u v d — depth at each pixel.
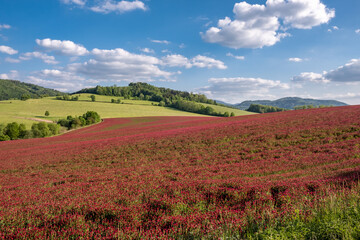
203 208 5.99
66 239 4.50
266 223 4.55
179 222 4.88
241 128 30.19
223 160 14.74
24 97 156.88
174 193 7.39
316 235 3.90
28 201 7.69
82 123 82.75
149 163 16.09
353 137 17.02
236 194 6.66
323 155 12.77
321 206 4.78
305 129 22.75
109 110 130.00
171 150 21.03
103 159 19.77
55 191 9.39
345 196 5.28
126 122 84.94
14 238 4.65
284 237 3.81
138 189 8.41
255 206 5.53
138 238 4.43
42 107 130.38
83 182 11.34
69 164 18.92
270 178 8.99
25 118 96.00
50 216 5.66
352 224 3.98
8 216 5.59
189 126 47.56
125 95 196.38
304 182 7.10
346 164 9.85
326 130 20.81
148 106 156.88
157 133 38.16
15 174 16.34
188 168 13.01
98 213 5.86
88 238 4.51
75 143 36.50
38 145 39.47
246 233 4.27
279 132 23.16
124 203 6.80
